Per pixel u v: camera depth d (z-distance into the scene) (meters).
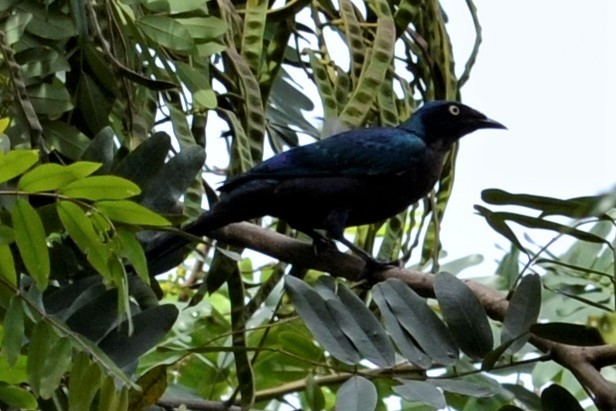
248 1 8.87
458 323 6.73
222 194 8.62
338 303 6.77
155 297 7.41
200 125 8.48
